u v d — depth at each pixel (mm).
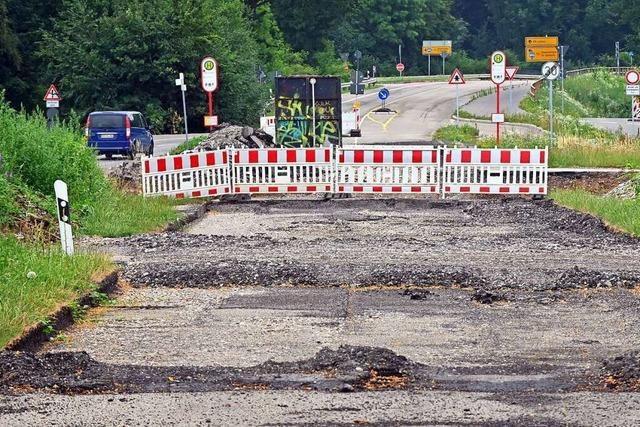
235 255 33625
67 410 17156
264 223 45594
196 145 72688
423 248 35594
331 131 66438
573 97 175750
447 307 26359
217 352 21844
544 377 19562
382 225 44062
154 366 20562
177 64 130375
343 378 19141
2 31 131125
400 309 26109
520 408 17188
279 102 66375
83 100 129250
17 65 133875
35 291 24734
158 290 28594
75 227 38844
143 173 53812
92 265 28594
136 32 128250
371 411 17031
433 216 47625
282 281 29375
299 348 22172
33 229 34938
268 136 74062
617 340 22797
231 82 134375
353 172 55781
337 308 26219
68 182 43406
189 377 19422
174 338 23141
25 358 20141
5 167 40406
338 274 29859
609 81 195750
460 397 17922
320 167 55969
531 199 54188
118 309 26219
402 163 55469
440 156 55281
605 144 72375
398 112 153875
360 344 22531
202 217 48688
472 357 21375
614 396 17844
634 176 56781
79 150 45281
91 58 127125
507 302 26875
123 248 35156
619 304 26453
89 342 22812
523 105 151375
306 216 48250
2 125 43469
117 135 82250
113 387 18656
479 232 41125
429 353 21734
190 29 130625
